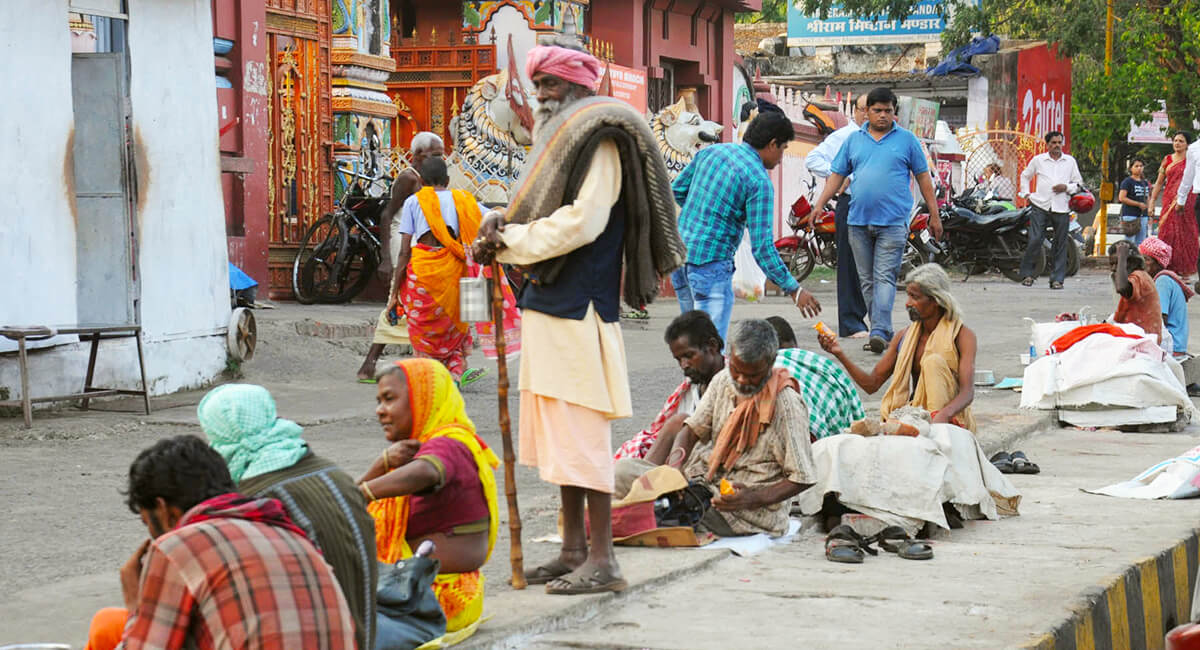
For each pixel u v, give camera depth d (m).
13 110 8.71
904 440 6.32
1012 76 38.44
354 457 7.49
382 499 4.30
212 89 10.47
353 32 16.66
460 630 4.30
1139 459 8.30
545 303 4.79
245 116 14.18
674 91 22.98
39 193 8.92
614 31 21.00
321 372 11.03
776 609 4.96
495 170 16.50
